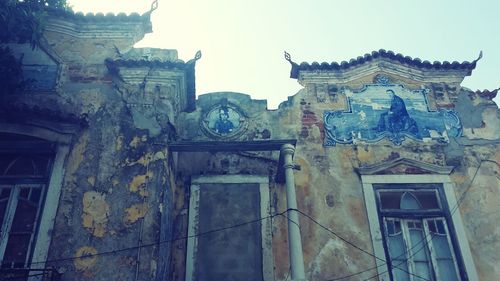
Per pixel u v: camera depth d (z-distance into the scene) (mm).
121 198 7418
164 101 8508
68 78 8898
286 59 10336
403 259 8203
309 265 8141
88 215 7277
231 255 8219
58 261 6887
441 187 8875
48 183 7672
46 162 7984
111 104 8500
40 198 7629
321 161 9219
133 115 8312
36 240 7078
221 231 8445
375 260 8148
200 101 10070
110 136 8078
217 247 8289
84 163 7793
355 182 8969
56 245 7031
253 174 9070
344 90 10164
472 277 7922
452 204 8648
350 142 9453
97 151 7910
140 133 8094
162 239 7324
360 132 9570
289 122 9781
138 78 8766
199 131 9688
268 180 9000
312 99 10070
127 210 7301
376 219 8531
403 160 9141
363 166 9125
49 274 6680
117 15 9602
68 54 9234
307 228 8492
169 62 8719
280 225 8547
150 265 6820
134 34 9625
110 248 6977
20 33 8367
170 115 8375
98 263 6859
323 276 8039
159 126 8188
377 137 9500
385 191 8883
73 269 6820
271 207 8711
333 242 8359
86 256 6922
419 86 10250
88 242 7039
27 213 7496
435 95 10102
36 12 8367
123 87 8680
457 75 10359
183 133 9633
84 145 7984
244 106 10008
